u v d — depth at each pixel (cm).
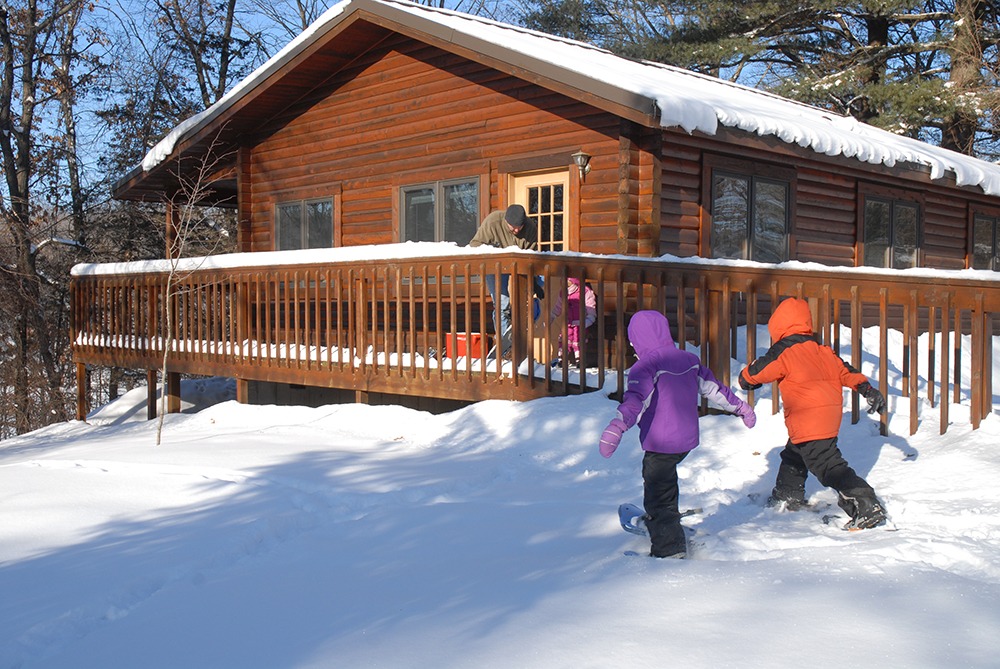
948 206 1591
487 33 1117
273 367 1073
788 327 537
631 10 3388
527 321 837
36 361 2180
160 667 336
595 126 1078
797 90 2533
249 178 1539
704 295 752
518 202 1174
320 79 1404
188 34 2847
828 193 1316
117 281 1344
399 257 907
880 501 533
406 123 1295
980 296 679
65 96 2530
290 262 1033
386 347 930
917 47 2577
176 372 1272
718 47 2616
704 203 1097
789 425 523
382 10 1184
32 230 2305
